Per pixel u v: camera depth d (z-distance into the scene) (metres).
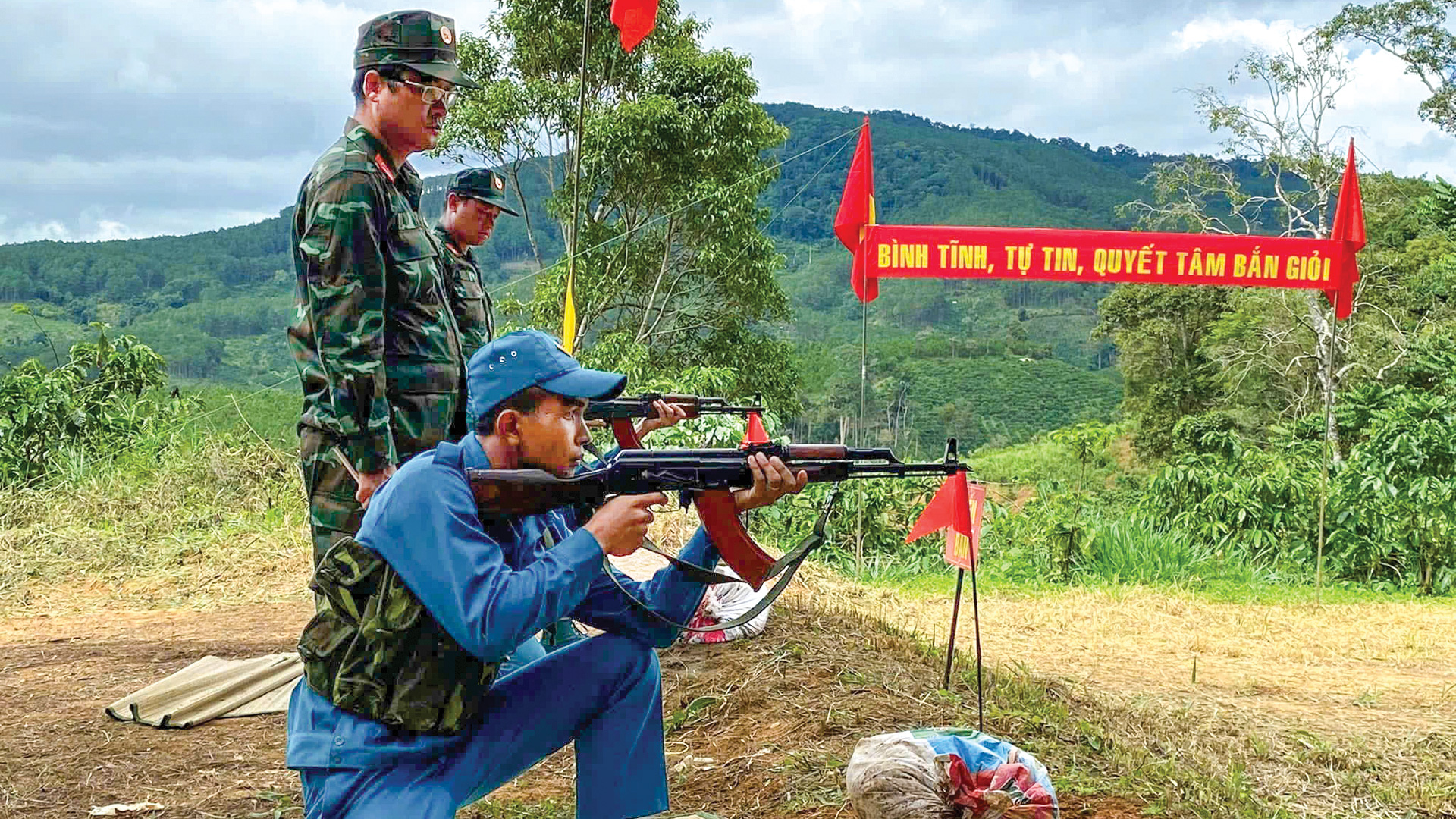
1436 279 27.97
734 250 23.48
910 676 5.16
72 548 9.38
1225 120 30.25
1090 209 165.75
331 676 2.71
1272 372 32.00
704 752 4.35
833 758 4.04
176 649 6.54
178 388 13.41
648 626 2.95
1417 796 4.51
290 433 12.79
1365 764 4.94
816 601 7.49
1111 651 7.53
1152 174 31.88
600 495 2.75
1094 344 105.25
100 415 12.57
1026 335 101.69
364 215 3.93
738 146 23.23
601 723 2.95
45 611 7.95
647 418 5.18
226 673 5.57
